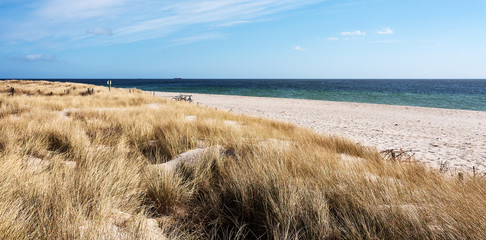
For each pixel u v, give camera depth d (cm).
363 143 947
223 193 289
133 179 305
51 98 1529
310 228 211
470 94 5256
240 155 443
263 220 238
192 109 1308
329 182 299
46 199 223
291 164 382
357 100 3950
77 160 391
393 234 195
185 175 356
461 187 298
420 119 1809
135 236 188
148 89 7044
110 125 716
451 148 908
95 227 189
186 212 271
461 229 192
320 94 5247
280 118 1689
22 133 513
